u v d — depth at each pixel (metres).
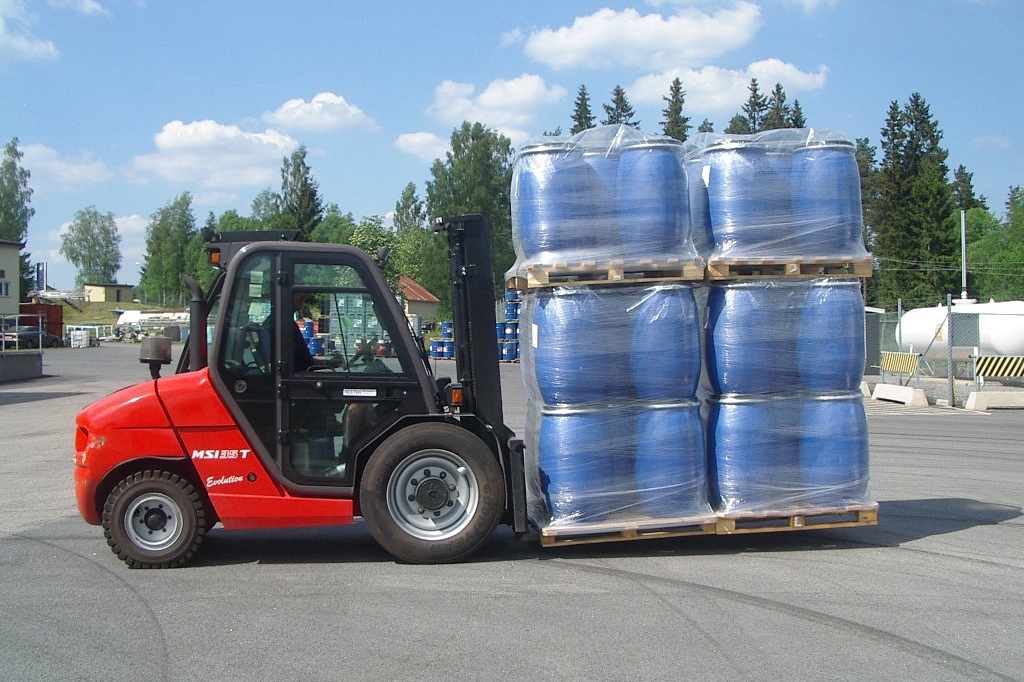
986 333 25.88
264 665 4.40
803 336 6.50
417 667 4.36
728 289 6.52
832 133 6.66
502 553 6.58
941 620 5.04
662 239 6.27
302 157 63.59
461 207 63.28
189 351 6.62
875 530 7.34
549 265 6.21
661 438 6.29
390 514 6.16
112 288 100.81
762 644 4.65
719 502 6.52
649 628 4.89
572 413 6.27
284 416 6.21
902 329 28.98
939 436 13.98
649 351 6.24
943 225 55.97
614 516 6.29
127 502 6.14
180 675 4.29
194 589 5.70
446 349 27.73
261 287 6.28
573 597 5.45
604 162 6.30
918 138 60.16
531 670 4.31
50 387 23.06
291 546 6.88
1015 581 5.82
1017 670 4.34
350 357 6.36
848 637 4.77
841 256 6.53
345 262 6.37
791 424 6.50
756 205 6.46
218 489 6.13
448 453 6.21
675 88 61.62
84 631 4.91
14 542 6.99
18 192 75.62
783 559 6.38
